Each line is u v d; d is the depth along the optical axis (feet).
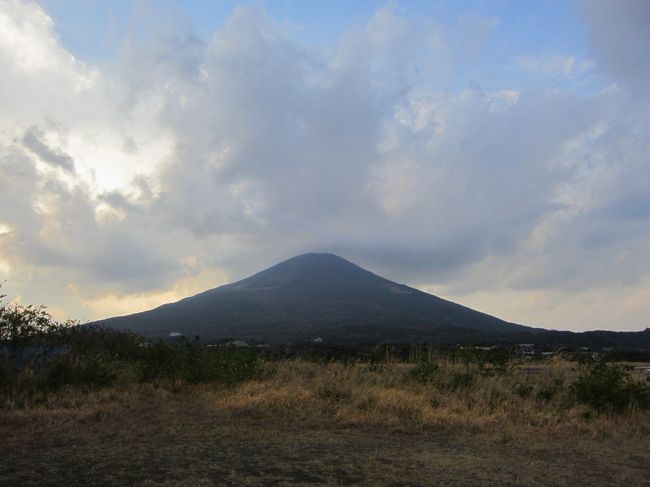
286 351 55.26
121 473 18.74
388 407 31.73
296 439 25.05
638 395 34.30
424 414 30.37
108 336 48.29
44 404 31.73
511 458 22.30
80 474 18.63
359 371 43.83
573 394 35.37
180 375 41.14
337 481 18.16
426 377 39.70
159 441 24.08
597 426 29.48
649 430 29.14
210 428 27.17
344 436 26.03
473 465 20.83
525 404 33.55
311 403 32.81
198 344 44.91
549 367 45.42
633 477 19.69
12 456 21.15
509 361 42.83
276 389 37.17
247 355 43.16
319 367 47.70
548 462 21.81
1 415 28.71
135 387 37.93
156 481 17.80
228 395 36.06
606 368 35.91
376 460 21.25
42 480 17.93
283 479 18.26
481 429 28.17
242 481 17.93
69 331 45.11
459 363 43.39
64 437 24.67
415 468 20.13
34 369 37.01
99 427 26.94
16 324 37.52
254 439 24.85
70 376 37.22
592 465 21.49
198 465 19.90
